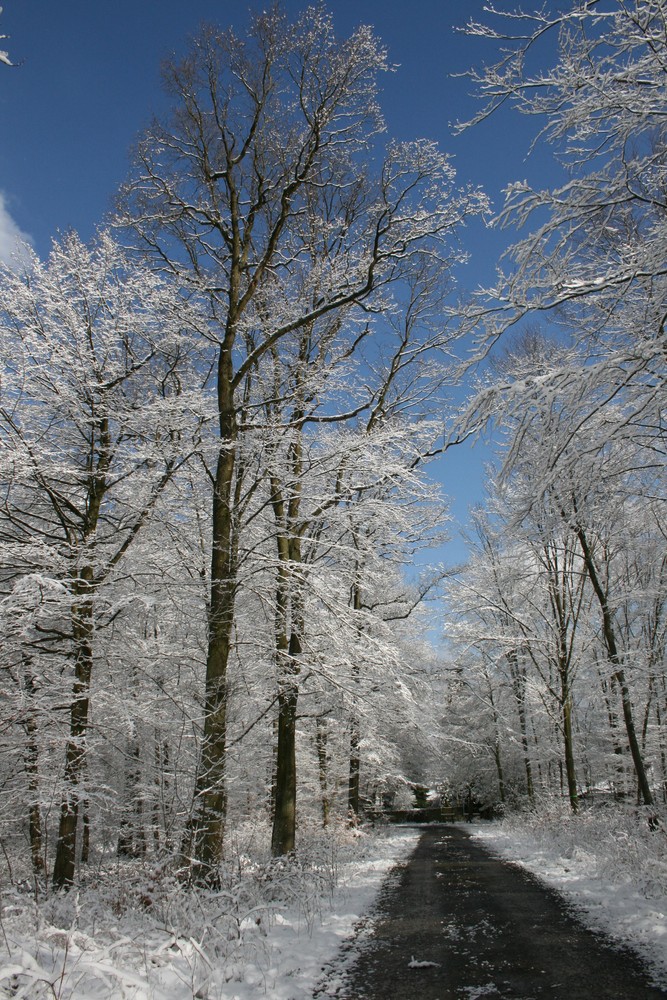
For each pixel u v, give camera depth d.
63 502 10.22
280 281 11.87
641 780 14.04
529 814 20.14
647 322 6.16
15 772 9.77
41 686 9.58
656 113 5.52
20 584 7.78
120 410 10.45
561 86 5.80
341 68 10.51
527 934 6.44
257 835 14.76
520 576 17.97
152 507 10.34
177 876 7.58
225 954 5.47
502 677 25.28
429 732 13.49
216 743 8.79
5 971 3.49
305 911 7.46
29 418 9.95
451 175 10.59
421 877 10.84
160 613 11.88
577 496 6.75
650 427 6.35
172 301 10.73
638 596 14.37
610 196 6.00
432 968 5.38
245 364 10.34
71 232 10.56
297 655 10.42
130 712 9.66
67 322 10.09
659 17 5.44
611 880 8.90
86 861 12.51
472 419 6.48
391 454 11.43
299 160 11.05
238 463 10.91
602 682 17.02
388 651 10.34
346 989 4.89
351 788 19.12
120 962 4.65
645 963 5.21
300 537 10.51
